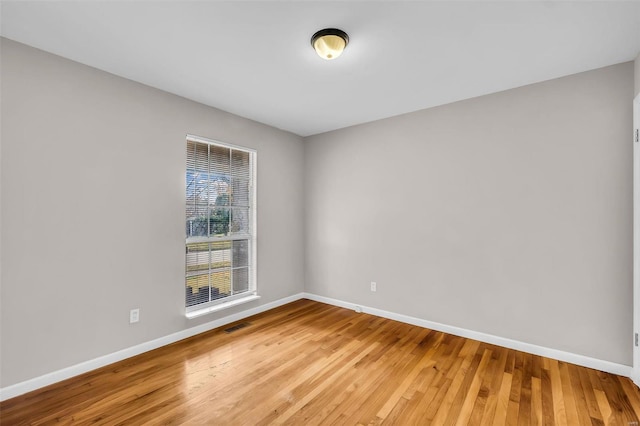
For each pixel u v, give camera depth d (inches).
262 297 151.8
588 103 96.8
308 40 81.6
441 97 119.6
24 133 82.5
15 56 81.4
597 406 76.2
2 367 78.5
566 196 100.2
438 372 92.7
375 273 146.9
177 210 117.0
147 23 74.0
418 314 133.0
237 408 75.4
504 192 111.9
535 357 102.7
